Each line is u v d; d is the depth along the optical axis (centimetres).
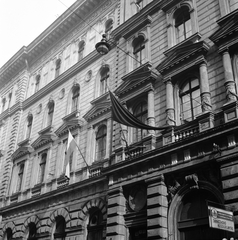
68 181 2512
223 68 1731
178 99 1939
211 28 1925
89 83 2798
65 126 2775
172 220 1652
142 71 2209
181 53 1947
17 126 3562
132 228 1859
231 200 1408
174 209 1662
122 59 2505
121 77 2377
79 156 2541
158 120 1977
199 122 1689
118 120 1927
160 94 2033
